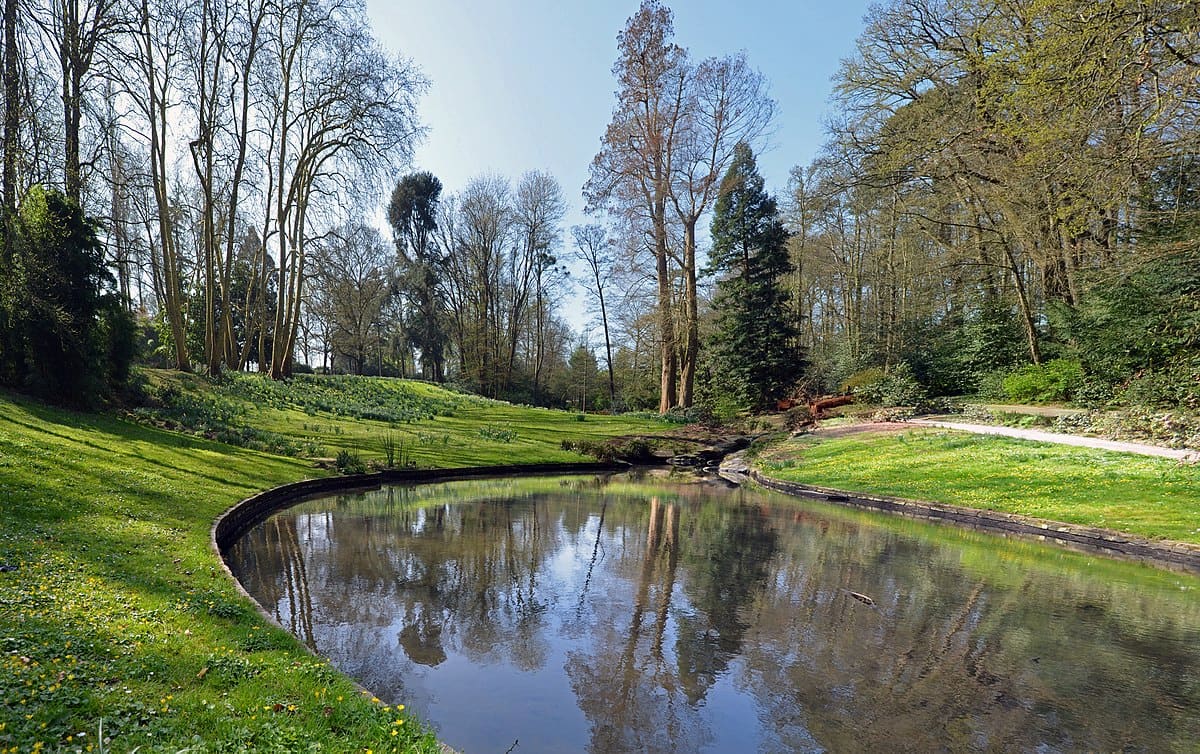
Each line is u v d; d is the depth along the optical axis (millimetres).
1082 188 12227
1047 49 10586
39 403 12766
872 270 36594
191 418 16812
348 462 16438
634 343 52375
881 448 19375
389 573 8398
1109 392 18391
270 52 22781
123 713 3148
